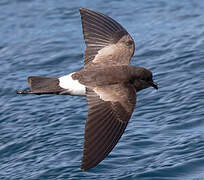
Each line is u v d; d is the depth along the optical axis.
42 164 13.27
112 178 12.20
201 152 12.78
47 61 19.89
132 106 8.18
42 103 16.48
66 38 21.94
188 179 11.85
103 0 25.80
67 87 8.60
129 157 12.95
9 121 15.70
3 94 17.42
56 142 14.19
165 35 21.16
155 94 16.12
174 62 18.50
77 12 24.75
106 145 7.73
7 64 19.91
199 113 14.74
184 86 16.50
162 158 12.79
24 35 22.64
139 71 8.88
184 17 23.00
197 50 19.19
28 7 25.69
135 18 23.56
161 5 24.69
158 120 14.69
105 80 8.51
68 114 15.60
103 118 7.96
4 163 13.74
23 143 14.44
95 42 9.75
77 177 12.44
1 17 24.78
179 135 13.77
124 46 9.63
